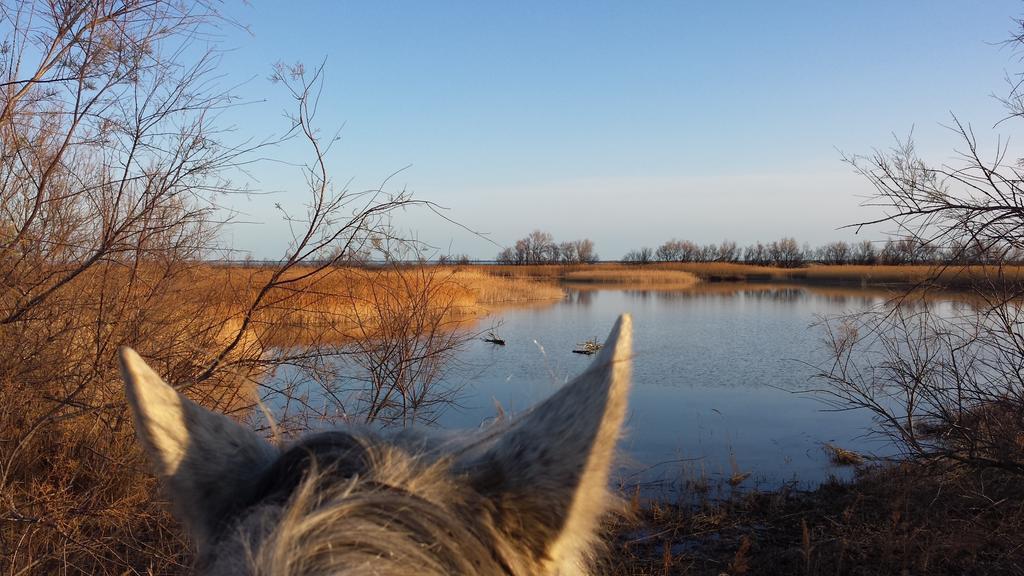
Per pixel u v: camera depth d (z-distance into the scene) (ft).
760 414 42.01
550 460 3.99
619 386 4.13
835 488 26.78
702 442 35.29
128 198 17.93
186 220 18.31
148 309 18.22
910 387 25.76
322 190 20.01
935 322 24.67
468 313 56.18
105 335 17.92
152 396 4.53
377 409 22.45
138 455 16.57
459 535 3.34
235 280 21.22
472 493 3.80
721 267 366.02
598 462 3.98
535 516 3.81
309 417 20.33
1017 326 23.06
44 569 15.01
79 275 17.67
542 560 3.76
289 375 21.77
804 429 38.04
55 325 17.38
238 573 3.16
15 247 16.96
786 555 20.31
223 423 4.83
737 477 28.48
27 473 16.02
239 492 4.38
